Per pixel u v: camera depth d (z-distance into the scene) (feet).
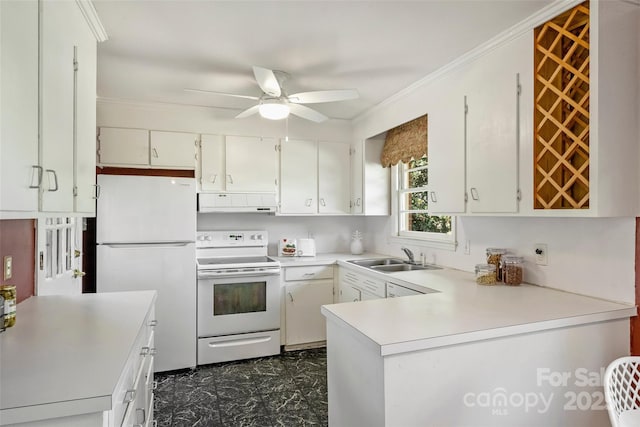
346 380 5.31
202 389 8.87
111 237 9.38
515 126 6.47
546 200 6.10
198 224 12.37
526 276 7.47
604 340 5.57
